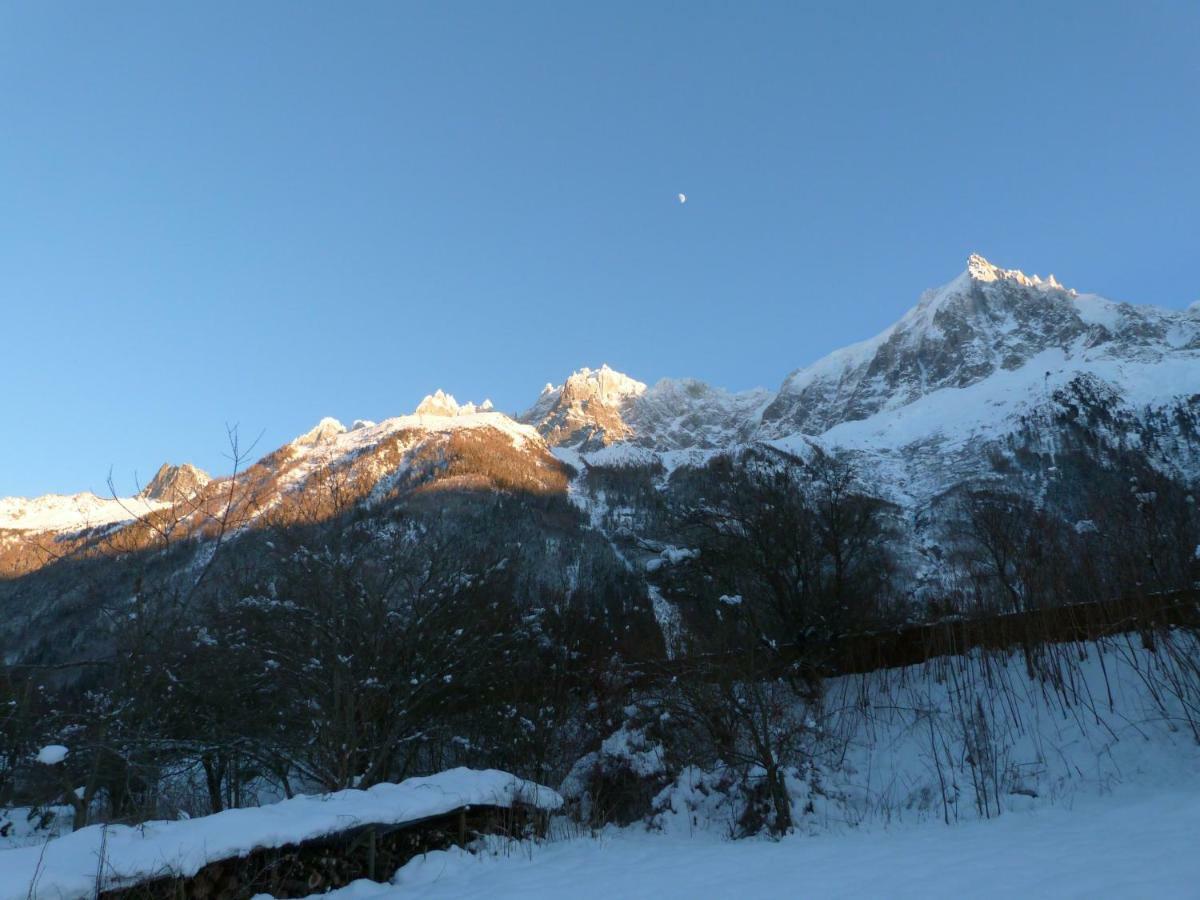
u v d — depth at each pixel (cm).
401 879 1041
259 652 1636
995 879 691
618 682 1927
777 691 1822
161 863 813
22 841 1527
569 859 1111
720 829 1416
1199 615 1453
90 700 1444
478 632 1886
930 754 1527
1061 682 1527
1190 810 962
